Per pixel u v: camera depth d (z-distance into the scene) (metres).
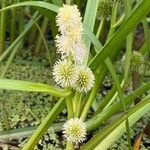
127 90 0.71
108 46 0.44
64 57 0.38
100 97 0.71
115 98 0.62
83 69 0.40
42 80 0.72
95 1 0.50
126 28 0.43
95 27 0.65
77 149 0.57
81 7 0.72
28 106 0.66
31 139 0.44
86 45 0.48
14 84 0.39
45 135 0.60
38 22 0.78
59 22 0.36
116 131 0.48
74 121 0.40
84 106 0.58
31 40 0.81
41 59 0.79
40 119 0.64
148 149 0.60
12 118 0.63
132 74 0.65
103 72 0.56
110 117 0.62
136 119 0.48
